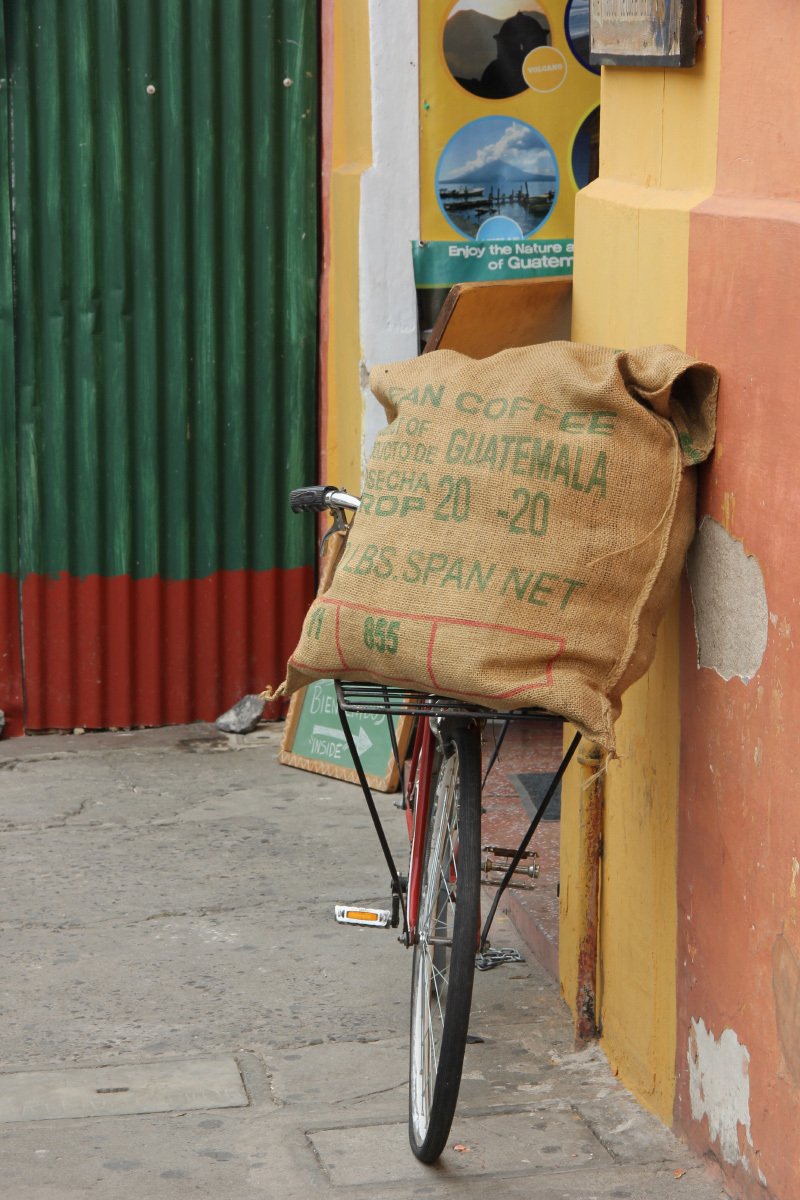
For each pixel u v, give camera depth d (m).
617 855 3.56
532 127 5.70
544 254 5.83
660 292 3.13
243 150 6.07
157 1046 3.84
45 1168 3.25
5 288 5.96
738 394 2.79
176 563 6.27
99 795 5.66
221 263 6.13
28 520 6.12
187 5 5.92
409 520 3.00
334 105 5.98
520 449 2.91
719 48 2.91
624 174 3.46
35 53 5.83
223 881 4.90
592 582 2.87
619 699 2.96
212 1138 3.38
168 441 6.19
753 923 2.80
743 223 2.74
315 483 6.39
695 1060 3.13
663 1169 3.14
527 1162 3.23
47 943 4.44
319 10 6.03
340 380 6.05
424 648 2.90
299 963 4.32
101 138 5.94
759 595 2.73
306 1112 3.51
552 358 3.01
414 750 3.70
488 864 3.50
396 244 5.69
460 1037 3.04
